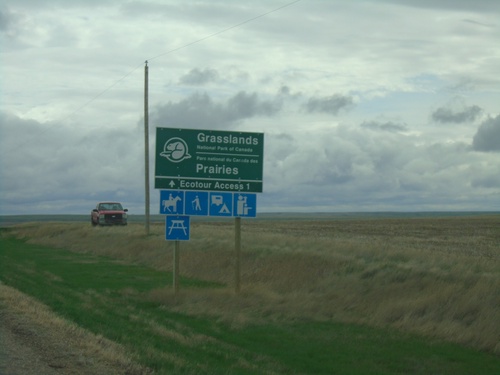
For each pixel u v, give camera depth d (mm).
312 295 21203
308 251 27359
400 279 20453
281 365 13422
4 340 10961
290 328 17344
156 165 21641
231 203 22016
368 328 17406
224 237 37688
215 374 10500
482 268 20672
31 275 25922
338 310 19156
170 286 24812
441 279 19344
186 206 21766
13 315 13391
